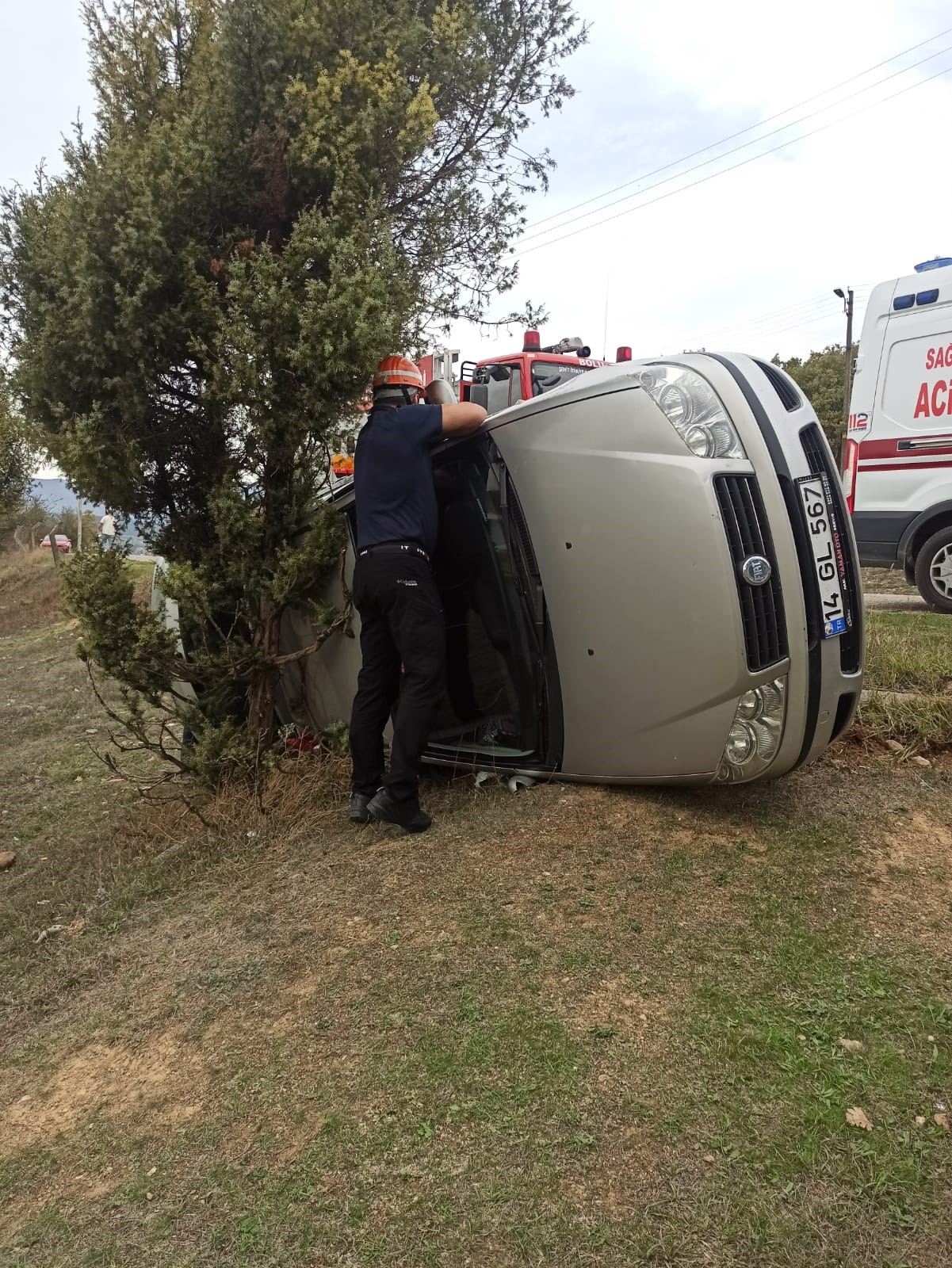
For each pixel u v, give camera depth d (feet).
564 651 11.50
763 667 9.84
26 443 14.12
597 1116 6.59
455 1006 8.04
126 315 12.12
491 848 10.87
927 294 24.29
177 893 12.08
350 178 12.52
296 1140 6.86
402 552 11.47
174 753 21.25
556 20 15.90
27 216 13.23
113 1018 9.18
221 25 12.19
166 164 12.38
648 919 8.96
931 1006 7.34
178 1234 6.22
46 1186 7.03
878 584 33.60
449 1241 5.77
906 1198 5.66
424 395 13.44
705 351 10.73
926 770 11.94
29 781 20.75
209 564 14.21
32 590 70.28
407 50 13.10
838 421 100.01
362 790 12.62
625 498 10.41
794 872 9.57
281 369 12.53
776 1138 6.20
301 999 8.63
